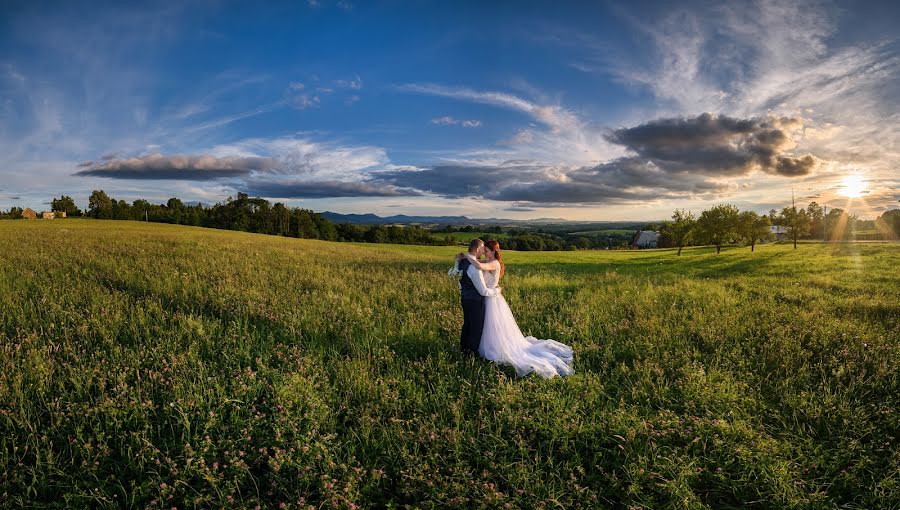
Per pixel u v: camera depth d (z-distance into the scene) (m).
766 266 26.41
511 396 5.16
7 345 5.98
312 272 15.21
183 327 7.23
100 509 3.55
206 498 3.47
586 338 7.78
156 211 110.44
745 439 4.33
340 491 3.63
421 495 3.75
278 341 7.21
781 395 5.48
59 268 12.84
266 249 24.66
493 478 3.91
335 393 5.38
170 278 11.73
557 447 4.47
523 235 104.31
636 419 4.69
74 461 4.01
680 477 3.74
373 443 4.37
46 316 7.62
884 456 4.25
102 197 123.50
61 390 4.99
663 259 42.47
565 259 42.75
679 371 6.25
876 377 5.86
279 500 3.65
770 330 8.23
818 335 7.79
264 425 4.60
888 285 14.57
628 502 3.64
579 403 5.16
